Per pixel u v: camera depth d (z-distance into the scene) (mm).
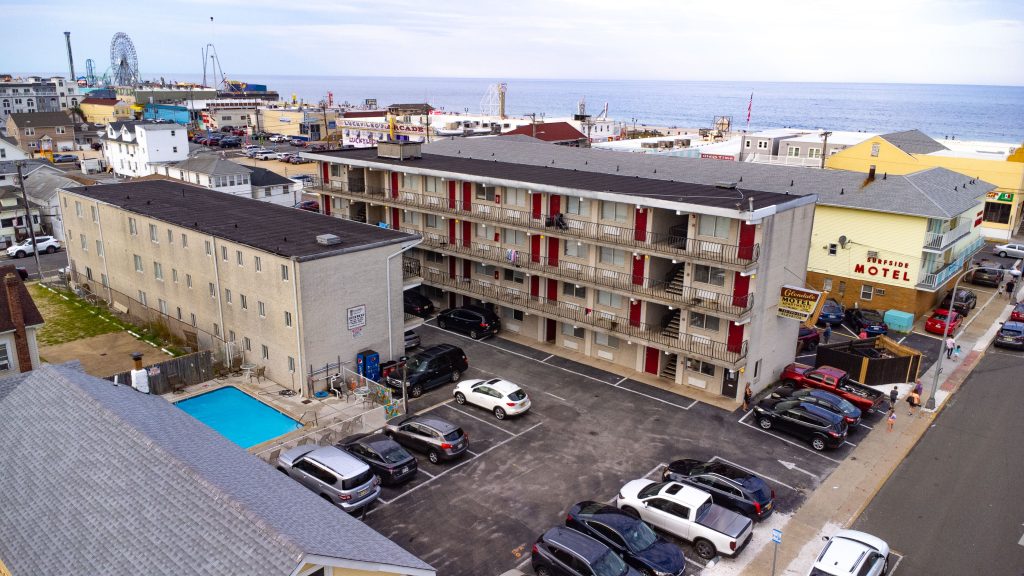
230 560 15750
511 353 45438
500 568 24453
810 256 55875
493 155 67062
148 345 45656
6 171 84062
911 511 28531
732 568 24688
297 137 170625
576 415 36719
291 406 36188
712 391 39781
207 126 182250
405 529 26609
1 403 24312
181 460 19078
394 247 39875
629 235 41125
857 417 34656
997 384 41719
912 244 50500
